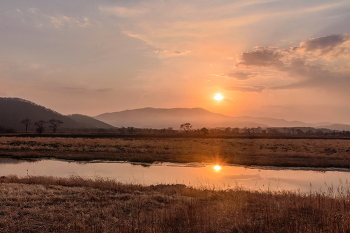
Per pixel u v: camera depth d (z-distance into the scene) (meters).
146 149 37.50
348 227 6.75
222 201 10.72
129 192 12.38
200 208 9.08
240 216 8.06
